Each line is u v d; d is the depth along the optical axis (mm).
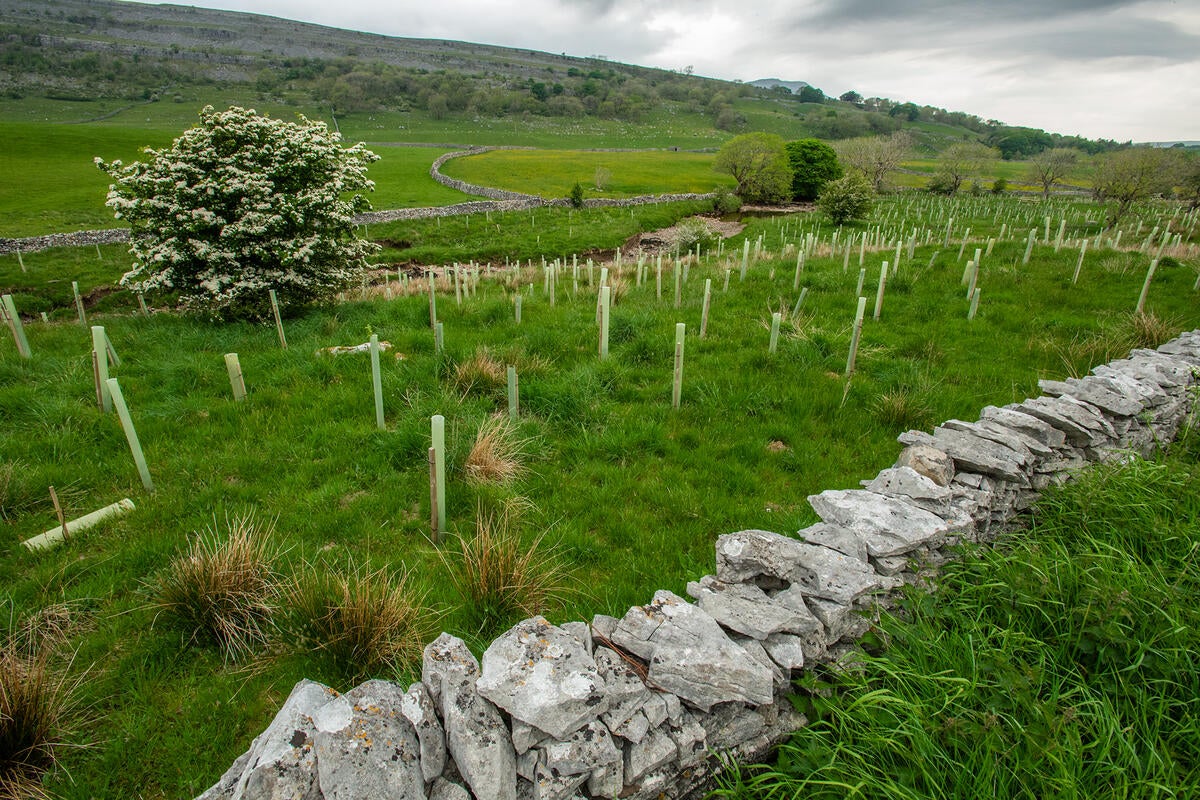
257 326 10062
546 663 2420
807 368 7422
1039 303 10539
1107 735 2494
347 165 11336
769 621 2777
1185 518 4062
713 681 2494
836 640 2957
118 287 21469
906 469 4055
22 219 31531
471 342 8523
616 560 4168
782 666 2666
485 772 2125
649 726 2391
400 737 2211
